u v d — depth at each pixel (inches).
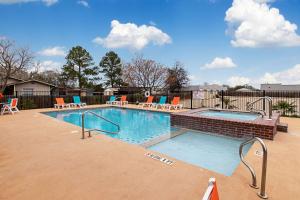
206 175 115.1
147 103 559.2
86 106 568.1
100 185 103.8
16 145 173.9
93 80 1214.3
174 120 284.4
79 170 122.0
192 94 501.4
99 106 563.8
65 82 1179.9
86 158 141.9
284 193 95.7
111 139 193.9
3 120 311.0
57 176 114.2
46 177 113.0
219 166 158.9
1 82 812.6
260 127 199.5
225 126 231.6
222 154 184.1
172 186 102.6
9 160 138.8
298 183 105.6
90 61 1194.6
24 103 490.6
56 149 162.7
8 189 100.2
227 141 220.2
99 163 132.8
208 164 162.6
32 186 103.0
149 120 391.9
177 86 1135.0
